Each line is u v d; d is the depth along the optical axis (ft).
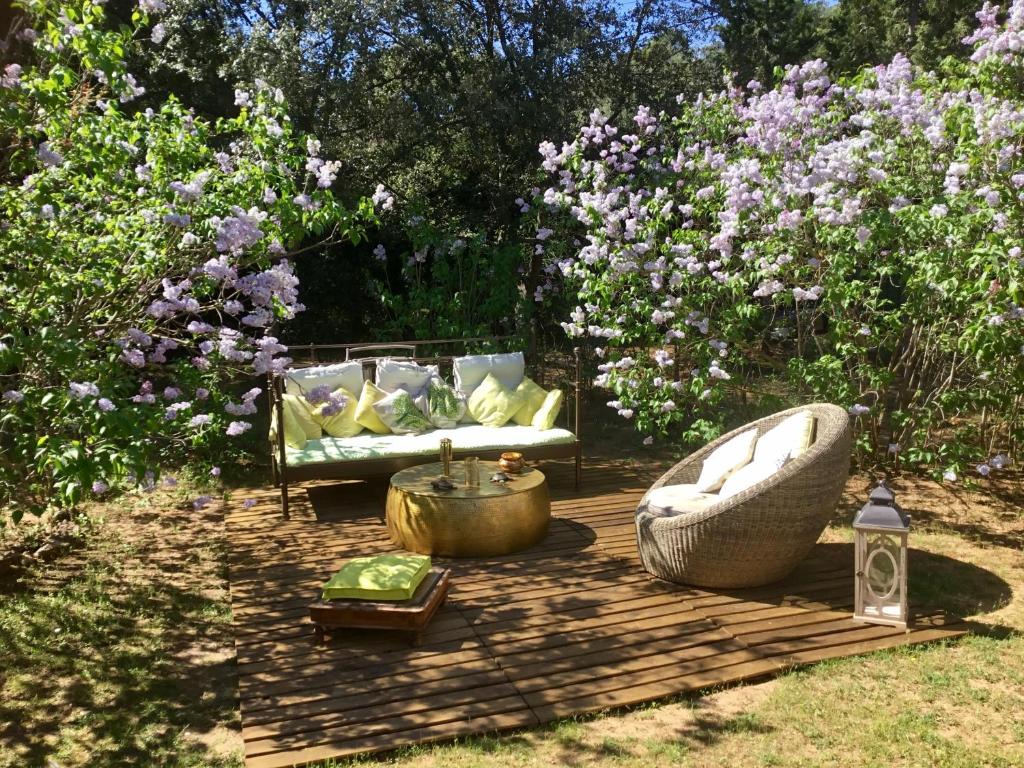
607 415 31.37
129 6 35.09
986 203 17.02
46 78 13.07
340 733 10.32
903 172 20.10
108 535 18.11
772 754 9.72
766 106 20.71
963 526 18.25
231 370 15.55
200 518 19.35
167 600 14.66
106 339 13.55
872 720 10.43
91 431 11.75
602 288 21.45
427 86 34.91
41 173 12.99
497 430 21.88
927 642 12.62
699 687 11.29
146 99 36.63
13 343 11.26
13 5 12.03
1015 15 17.75
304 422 21.21
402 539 17.01
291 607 14.23
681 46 38.52
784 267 19.86
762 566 14.43
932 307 19.69
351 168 34.71
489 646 12.62
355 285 37.65
